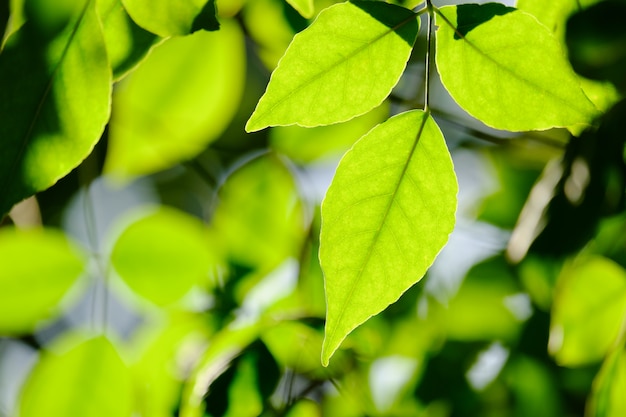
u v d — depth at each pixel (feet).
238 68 1.45
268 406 1.40
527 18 1.14
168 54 1.43
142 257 1.42
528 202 1.41
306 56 1.13
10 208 1.15
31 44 1.16
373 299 1.15
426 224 1.15
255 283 1.53
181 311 1.49
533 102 1.16
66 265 1.40
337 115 1.14
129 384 1.36
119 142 1.46
